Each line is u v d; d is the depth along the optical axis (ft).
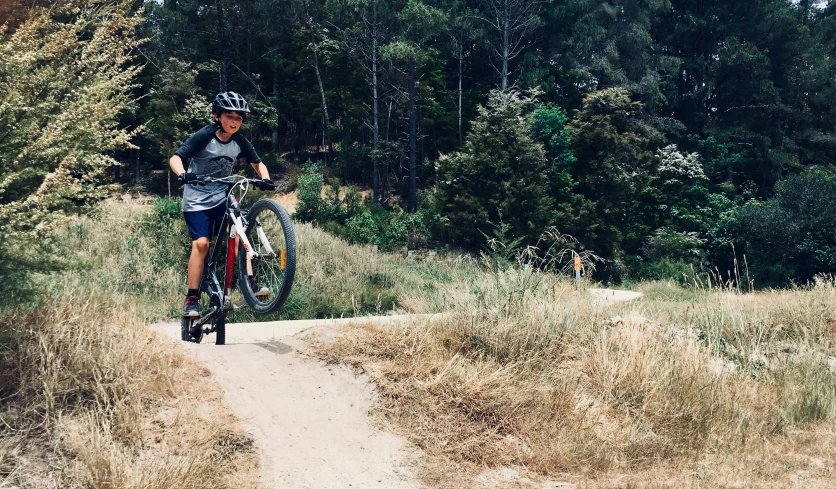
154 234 51.55
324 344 18.24
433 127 147.74
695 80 183.62
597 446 16.56
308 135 160.86
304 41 150.41
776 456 16.96
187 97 130.52
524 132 112.88
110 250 47.60
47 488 11.89
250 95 146.20
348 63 145.89
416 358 18.04
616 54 153.38
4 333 14.49
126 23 20.58
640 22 164.66
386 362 17.67
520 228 100.07
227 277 17.21
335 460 14.30
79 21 20.08
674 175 131.03
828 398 21.17
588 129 118.01
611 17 160.56
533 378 18.98
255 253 16.70
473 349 19.94
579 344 22.00
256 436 14.25
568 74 151.84
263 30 148.87
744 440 18.02
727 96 181.06
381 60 136.67
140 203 62.59
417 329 19.75
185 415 14.12
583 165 119.14
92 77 19.65
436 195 109.19
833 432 18.95
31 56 17.39
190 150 16.97
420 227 105.91
